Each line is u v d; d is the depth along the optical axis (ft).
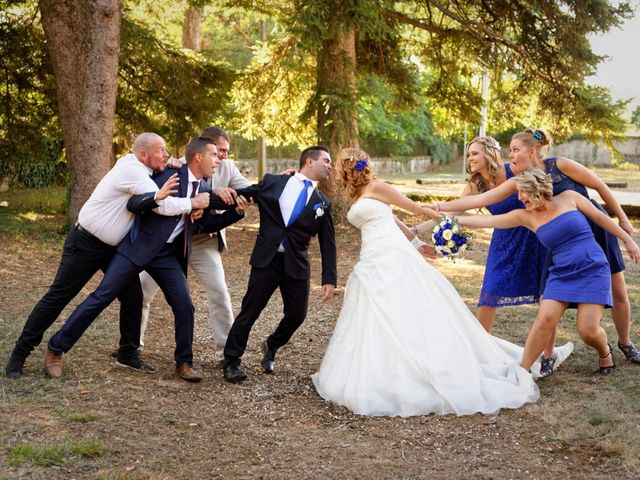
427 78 62.08
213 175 18.10
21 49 47.98
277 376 17.22
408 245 15.97
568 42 44.50
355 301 15.92
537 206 15.51
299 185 16.46
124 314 16.55
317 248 38.73
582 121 47.29
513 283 17.31
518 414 14.40
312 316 23.67
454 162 154.51
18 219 45.91
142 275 18.01
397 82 51.60
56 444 11.97
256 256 16.34
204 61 48.19
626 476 11.48
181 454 12.25
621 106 48.11
